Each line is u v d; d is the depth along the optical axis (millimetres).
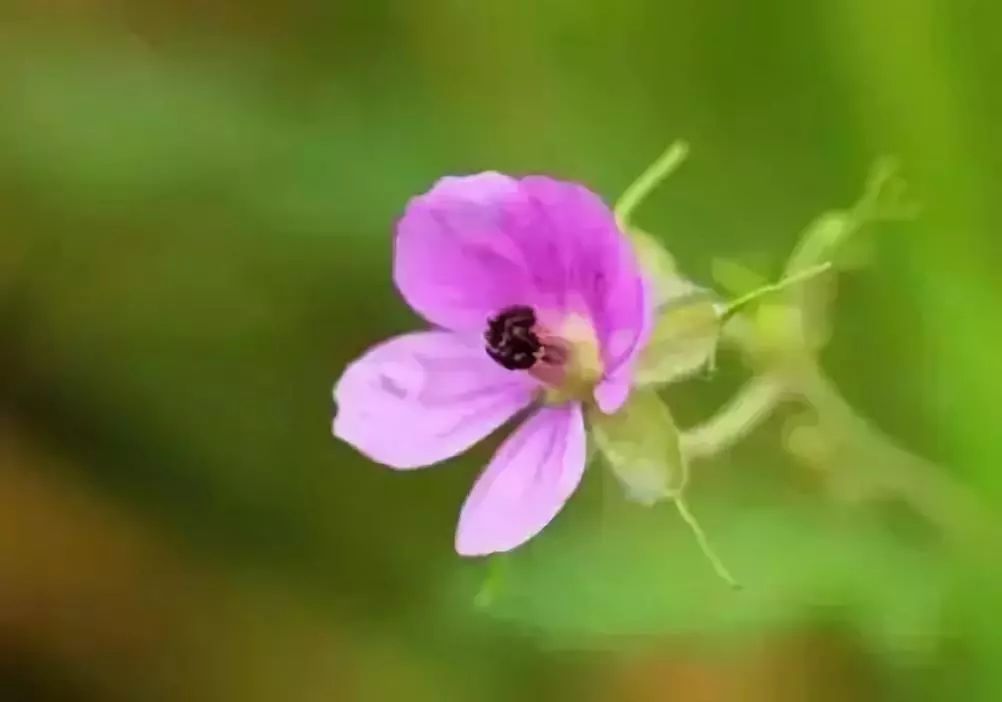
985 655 169
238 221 182
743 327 158
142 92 183
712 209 177
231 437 183
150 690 183
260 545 183
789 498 172
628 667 176
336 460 182
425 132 181
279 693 181
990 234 172
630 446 148
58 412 185
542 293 149
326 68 183
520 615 174
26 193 183
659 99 178
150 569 185
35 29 185
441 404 150
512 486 148
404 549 181
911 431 172
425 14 182
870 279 173
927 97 173
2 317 184
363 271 182
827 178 175
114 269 184
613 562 173
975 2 171
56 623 185
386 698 180
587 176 178
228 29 185
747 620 172
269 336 183
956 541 170
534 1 179
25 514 185
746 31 176
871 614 170
